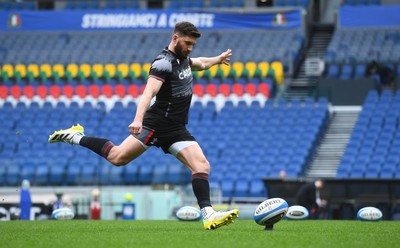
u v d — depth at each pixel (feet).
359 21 349.82
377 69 319.47
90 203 184.24
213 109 296.30
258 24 353.72
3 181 254.68
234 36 362.94
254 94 309.83
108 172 249.14
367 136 272.10
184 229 83.97
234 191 239.91
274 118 289.33
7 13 372.38
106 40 374.22
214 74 326.24
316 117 288.30
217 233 74.23
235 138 279.08
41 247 59.36
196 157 78.69
